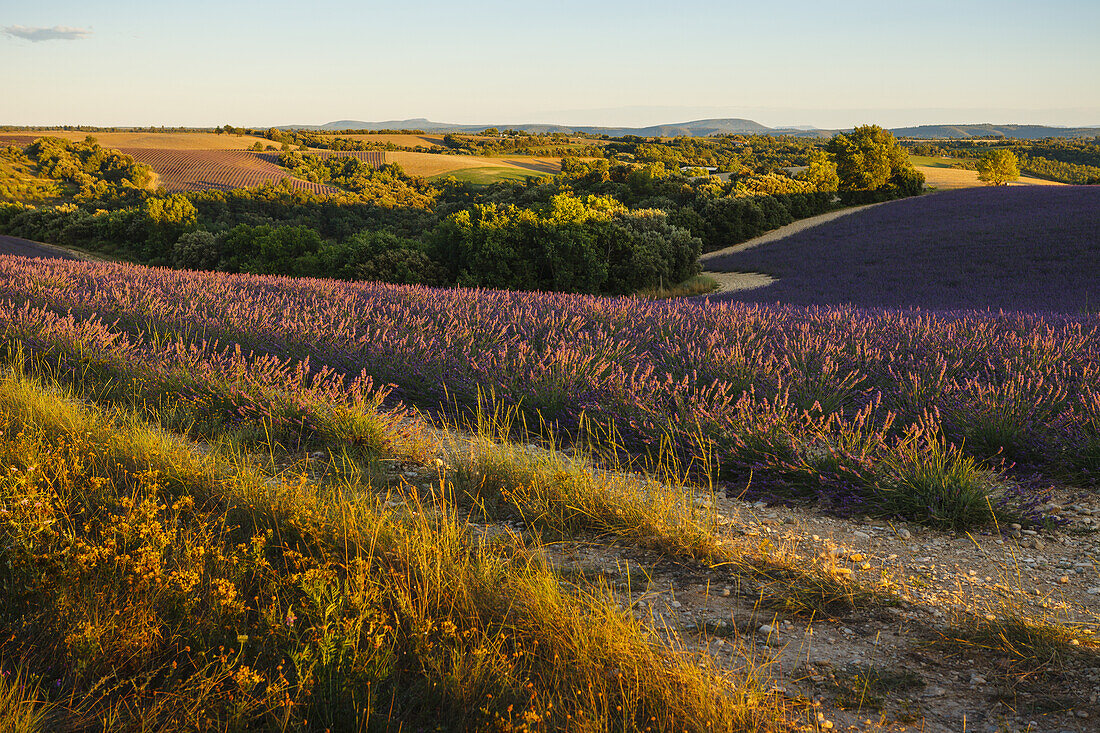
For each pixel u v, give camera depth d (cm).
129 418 612
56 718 235
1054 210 4194
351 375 866
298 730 230
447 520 405
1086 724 244
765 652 296
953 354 883
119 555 324
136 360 826
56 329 985
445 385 804
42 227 7394
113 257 6738
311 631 276
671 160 14438
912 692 267
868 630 319
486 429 655
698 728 233
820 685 271
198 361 826
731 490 535
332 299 1509
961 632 313
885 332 1068
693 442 579
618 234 3756
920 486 480
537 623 292
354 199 9138
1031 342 877
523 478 499
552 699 244
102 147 15575
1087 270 2692
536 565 367
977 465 576
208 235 5722
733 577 375
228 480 458
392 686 257
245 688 237
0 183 10794
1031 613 335
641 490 511
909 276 3055
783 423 595
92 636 263
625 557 402
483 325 1155
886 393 752
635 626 286
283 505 411
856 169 6862
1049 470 559
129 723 231
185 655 272
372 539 360
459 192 10906
